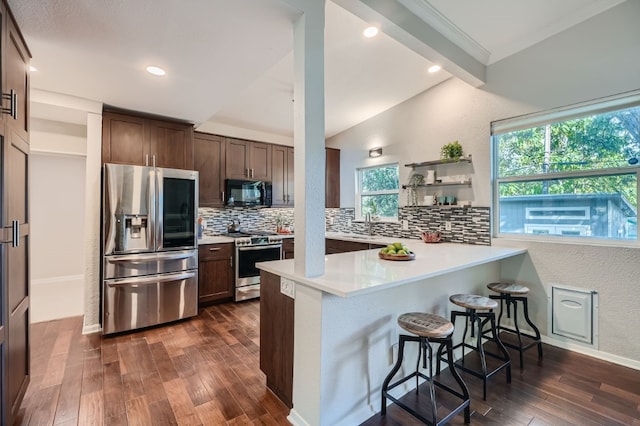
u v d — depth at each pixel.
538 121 2.95
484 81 3.26
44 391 2.03
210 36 1.91
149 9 1.63
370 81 3.57
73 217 4.97
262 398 1.99
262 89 3.50
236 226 4.65
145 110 3.17
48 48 2.01
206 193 4.01
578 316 2.71
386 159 4.37
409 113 4.05
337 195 5.14
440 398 2.03
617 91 2.49
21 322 1.78
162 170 3.19
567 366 2.44
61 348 2.66
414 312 2.07
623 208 2.54
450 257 2.50
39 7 1.59
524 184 3.12
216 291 3.85
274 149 4.70
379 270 1.97
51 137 3.33
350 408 1.78
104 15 1.68
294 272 1.85
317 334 1.66
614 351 2.53
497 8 2.52
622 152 2.53
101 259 3.05
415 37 2.47
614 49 2.50
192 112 3.23
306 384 1.73
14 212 1.65
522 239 3.09
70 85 2.60
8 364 1.56
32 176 4.67
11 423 1.60
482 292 2.96
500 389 2.12
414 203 4.00
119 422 1.75
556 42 2.80
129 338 2.89
